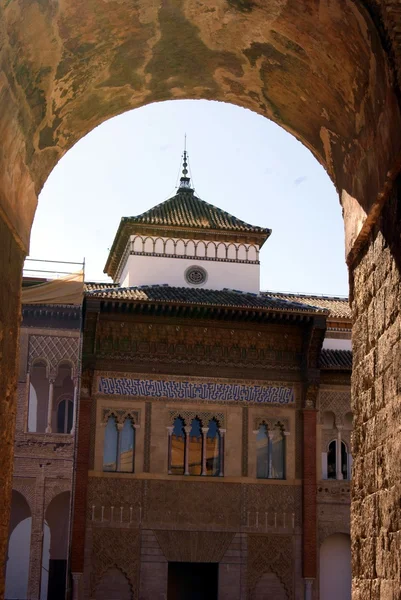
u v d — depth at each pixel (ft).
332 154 42.68
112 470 111.45
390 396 32.42
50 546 116.26
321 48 36.70
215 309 113.91
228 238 131.54
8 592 114.42
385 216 34.09
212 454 114.21
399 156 31.78
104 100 44.52
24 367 112.27
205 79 45.70
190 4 38.17
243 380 116.78
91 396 112.47
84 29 36.78
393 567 31.22
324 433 118.11
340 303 141.08
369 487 35.09
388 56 31.17
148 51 41.88
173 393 114.73
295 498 114.42
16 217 38.19
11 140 36.35
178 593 114.32
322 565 115.03
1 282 35.65
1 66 32.37
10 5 30.40
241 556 111.55
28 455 109.91
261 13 37.40
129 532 109.70
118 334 114.83
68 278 115.24
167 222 128.88
